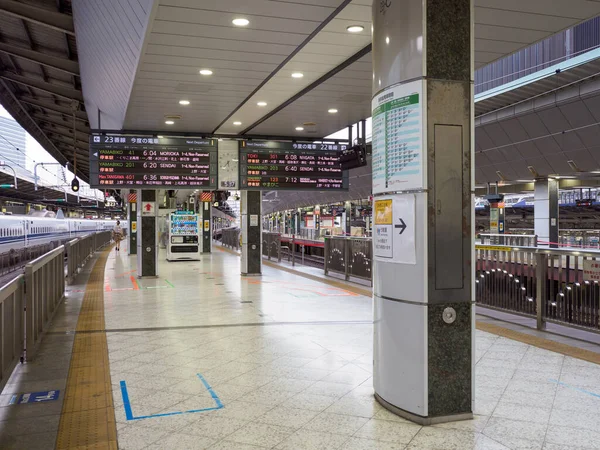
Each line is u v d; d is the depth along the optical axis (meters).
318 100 9.61
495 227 29.73
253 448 3.43
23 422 3.90
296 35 6.27
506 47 7.07
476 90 24.28
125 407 4.22
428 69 3.87
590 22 18.66
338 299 10.30
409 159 3.91
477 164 27.70
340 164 13.56
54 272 8.62
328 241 15.17
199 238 22.70
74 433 3.69
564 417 3.94
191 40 6.38
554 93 19.78
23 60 12.96
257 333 7.05
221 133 12.95
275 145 13.23
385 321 4.14
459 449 3.40
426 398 3.81
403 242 3.95
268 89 8.82
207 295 11.01
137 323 7.80
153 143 12.38
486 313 8.37
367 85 8.59
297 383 4.83
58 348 6.23
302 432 3.69
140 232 14.88
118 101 10.35
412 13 3.91
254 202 15.43
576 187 28.72
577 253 6.53
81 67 10.03
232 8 5.44
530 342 6.27
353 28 6.05
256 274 15.44
